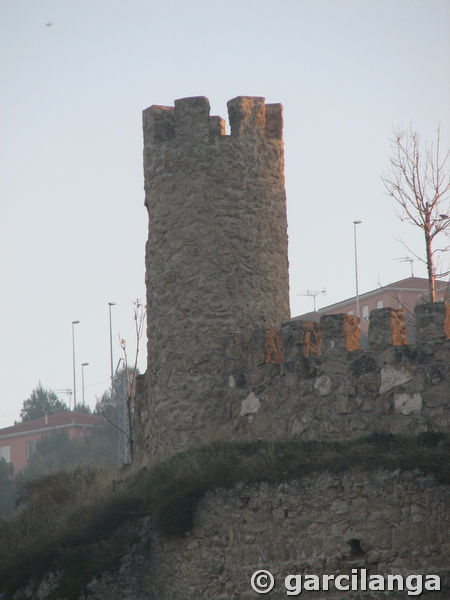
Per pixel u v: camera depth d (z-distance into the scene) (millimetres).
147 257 84500
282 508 67438
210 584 69688
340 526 65375
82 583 72562
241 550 68750
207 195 82062
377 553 64000
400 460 64188
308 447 70188
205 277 81250
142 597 72500
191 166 82688
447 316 67688
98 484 88938
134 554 73250
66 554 75375
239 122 83250
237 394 78188
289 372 74500
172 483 73125
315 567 65812
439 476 62719
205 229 81750
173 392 81000
